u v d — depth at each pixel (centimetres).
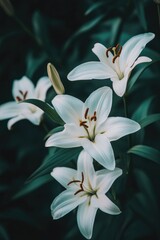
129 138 106
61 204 102
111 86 152
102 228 131
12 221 154
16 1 167
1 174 151
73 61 158
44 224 150
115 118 100
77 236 138
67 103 103
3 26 167
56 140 99
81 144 98
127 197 119
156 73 148
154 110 142
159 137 153
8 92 166
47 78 121
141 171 129
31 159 158
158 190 146
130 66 101
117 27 143
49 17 167
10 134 161
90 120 101
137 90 154
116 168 101
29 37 160
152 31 154
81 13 163
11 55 163
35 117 114
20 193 125
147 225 132
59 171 105
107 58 104
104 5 151
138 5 137
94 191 103
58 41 164
